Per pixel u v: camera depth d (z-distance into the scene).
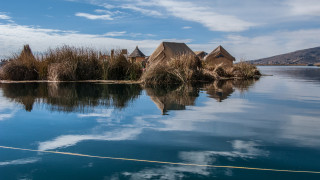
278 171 2.19
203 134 3.25
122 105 5.34
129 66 14.05
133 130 3.42
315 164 2.34
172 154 2.57
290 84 11.23
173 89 8.66
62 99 6.10
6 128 3.51
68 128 3.52
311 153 2.61
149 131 3.37
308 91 8.28
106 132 3.32
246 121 3.97
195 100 6.14
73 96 6.65
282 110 4.90
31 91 7.71
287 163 2.36
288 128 3.58
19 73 13.09
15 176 2.10
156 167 2.26
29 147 2.77
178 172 2.17
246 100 6.20
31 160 2.42
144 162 2.37
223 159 2.45
